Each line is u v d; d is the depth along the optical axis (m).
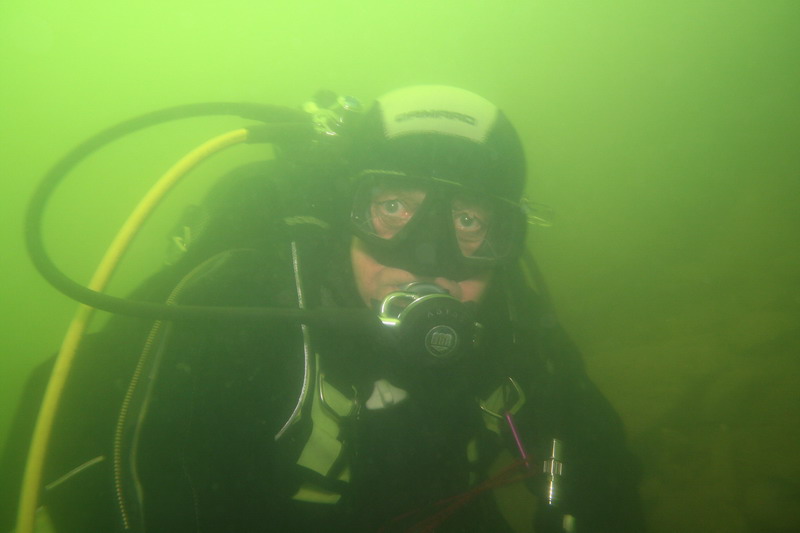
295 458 1.31
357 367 1.38
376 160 1.51
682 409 3.70
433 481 1.45
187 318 1.06
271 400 1.29
